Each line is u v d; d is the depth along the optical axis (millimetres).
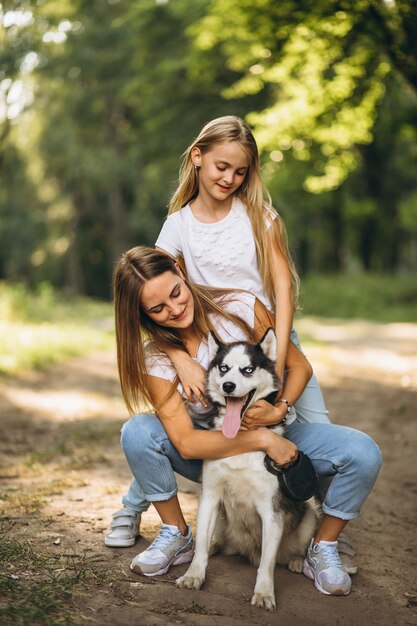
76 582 3125
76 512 4273
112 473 5316
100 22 28688
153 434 3441
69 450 6027
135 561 3348
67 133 29750
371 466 3311
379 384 10109
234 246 3578
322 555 3359
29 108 28422
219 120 3477
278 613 3076
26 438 6566
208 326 3527
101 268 36250
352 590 3361
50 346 11695
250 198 3605
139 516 3789
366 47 12164
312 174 20578
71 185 32094
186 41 23625
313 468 3244
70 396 8648
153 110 26141
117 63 29031
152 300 3324
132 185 31781
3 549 3426
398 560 3840
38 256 34562
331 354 12992
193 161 3545
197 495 4879
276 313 3592
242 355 3244
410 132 19125
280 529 3219
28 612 2705
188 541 3516
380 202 29406
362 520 4543
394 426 7469
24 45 22453
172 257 3633
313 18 11539
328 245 34094
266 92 22906
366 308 26625
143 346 3543
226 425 3176
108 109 31422
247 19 12539
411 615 3162
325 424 3559
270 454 3170
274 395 3355
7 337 11578
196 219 3639
